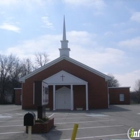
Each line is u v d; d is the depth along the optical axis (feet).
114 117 76.95
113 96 168.35
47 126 47.32
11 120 70.33
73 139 25.13
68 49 134.72
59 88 124.36
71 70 125.90
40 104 49.78
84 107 122.62
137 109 114.01
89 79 124.47
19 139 41.09
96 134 45.75
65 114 89.25
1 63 239.91
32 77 126.00
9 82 238.68
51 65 126.82
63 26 136.67
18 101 182.19
